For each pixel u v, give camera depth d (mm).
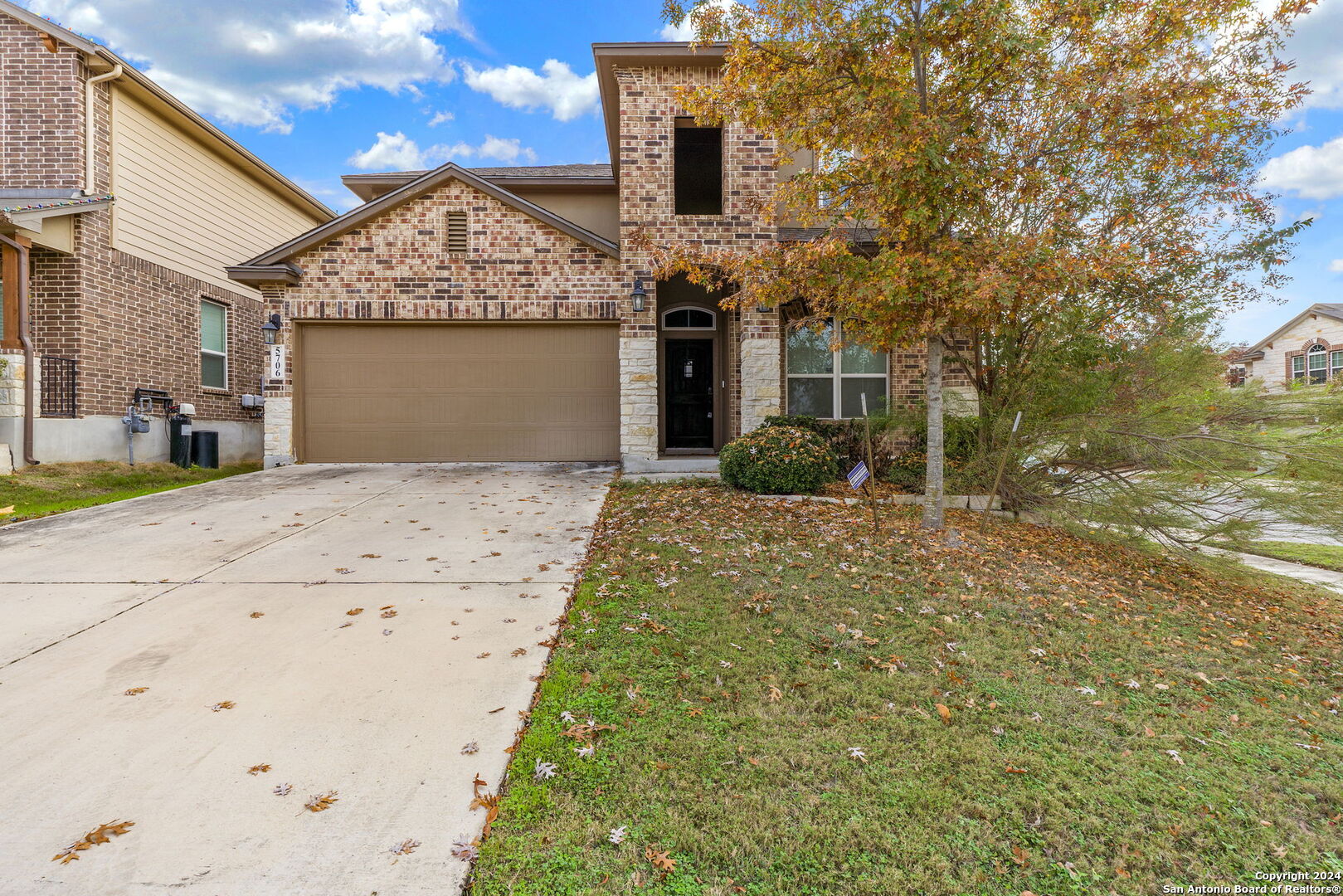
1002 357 7953
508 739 2908
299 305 10414
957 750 2949
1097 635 4457
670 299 11812
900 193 5621
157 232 11516
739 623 4266
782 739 2973
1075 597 5223
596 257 10516
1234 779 2883
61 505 7672
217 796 2482
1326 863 2373
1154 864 2328
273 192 14922
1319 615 5562
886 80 5785
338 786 2555
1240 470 6430
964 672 3752
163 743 2820
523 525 6730
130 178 10945
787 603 4660
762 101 6379
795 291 6664
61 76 10008
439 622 4191
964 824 2469
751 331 10047
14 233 9148
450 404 10820
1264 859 2381
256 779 2590
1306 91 6254
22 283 9281
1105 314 7305
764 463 8312
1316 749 3180
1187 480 6648
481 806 2469
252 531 6422
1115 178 6898
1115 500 7008
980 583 5305
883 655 3930
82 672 3455
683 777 2682
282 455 10414
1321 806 2723
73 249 9961
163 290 11648
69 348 10016
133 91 10867
